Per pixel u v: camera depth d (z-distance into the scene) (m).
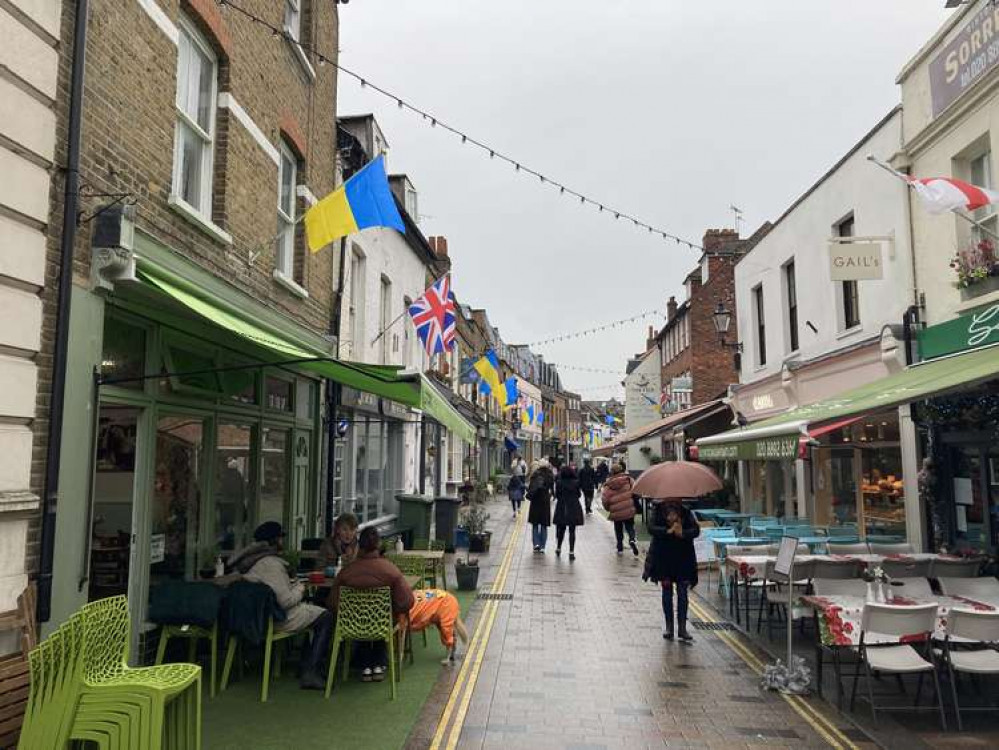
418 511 14.52
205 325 7.54
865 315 11.51
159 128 6.61
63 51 5.16
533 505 16.09
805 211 14.00
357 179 8.25
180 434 7.47
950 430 9.37
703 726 5.64
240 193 8.43
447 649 7.64
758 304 17.70
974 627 5.67
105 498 6.48
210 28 7.62
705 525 16.52
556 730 5.53
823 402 9.88
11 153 4.66
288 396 10.82
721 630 8.85
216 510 8.28
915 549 10.09
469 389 32.12
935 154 9.72
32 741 3.84
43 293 4.96
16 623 4.55
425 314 14.07
